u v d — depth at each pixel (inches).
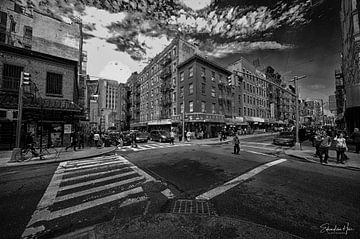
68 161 390.6
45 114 587.5
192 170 295.7
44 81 606.9
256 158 419.5
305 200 170.4
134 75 2038.6
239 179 243.1
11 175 269.4
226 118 1204.5
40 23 892.0
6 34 756.0
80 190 198.8
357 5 543.5
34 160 388.2
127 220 128.8
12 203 163.5
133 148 636.7
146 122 1560.0
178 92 1155.9
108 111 3302.2
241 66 1418.6
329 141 368.5
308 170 303.0
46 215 139.8
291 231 116.8
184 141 910.4
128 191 194.9
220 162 366.0
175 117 1157.7
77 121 722.8
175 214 138.2
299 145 578.6
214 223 123.1
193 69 1039.6
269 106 1813.5
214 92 1161.4
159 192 191.5
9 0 781.9
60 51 954.1
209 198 174.4
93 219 132.6
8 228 121.2
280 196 180.7
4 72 535.2
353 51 581.9
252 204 160.4
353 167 319.6
